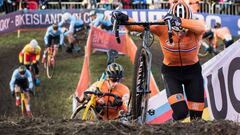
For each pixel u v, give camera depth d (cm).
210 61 1353
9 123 884
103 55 3512
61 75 3167
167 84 1178
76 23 3631
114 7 4144
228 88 1302
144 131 831
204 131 835
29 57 2906
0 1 4225
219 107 1334
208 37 3416
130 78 3053
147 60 1112
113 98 1380
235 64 1284
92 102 1348
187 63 1168
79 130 835
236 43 1284
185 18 1125
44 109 2662
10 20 4072
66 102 2744
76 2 4297
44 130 845
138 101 1091
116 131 834
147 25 1109
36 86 2956
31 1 4312
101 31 3034
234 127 842
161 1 4169
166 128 852
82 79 2164
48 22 4197
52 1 4406
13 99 2802
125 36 2986
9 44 3853
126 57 3450
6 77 3125
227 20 3875
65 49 3691
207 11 4009
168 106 1523
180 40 1137
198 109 1184
